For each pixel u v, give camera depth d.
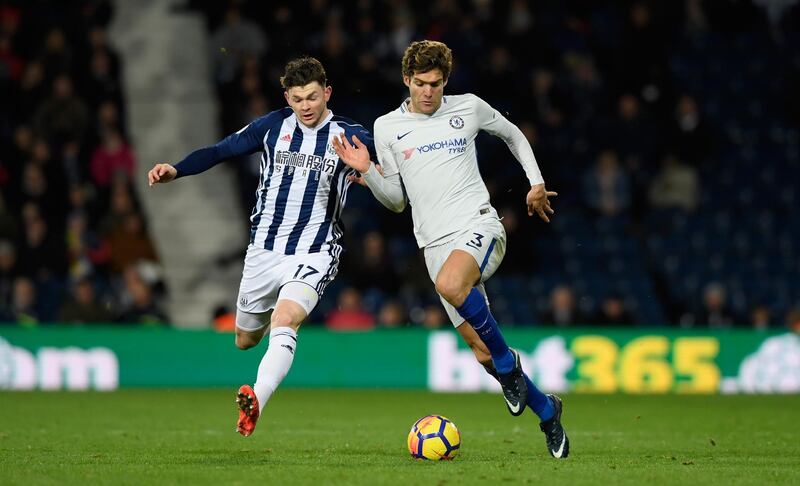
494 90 63.78
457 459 24.47
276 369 23.16
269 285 26.12
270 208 25.92
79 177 61.81
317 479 20.25
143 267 57.84
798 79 73.94
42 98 62.66
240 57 65.00
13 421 35.06
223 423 35.31
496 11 67.81
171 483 19.77
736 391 51.81
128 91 68.94
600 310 56.06
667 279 63.62
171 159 67.94
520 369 23.89
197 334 51.81
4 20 65.19
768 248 65.75
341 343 52.28
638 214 65.12
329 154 25.72
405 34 65.06
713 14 74.81
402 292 56.75
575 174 65.12
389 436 31.28
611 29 71.19
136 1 70.56
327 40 63.78
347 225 61.69
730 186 69.12
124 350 51.16
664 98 66.69
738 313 59.91
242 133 25.73
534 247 63.53
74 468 22.08
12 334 50.06
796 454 26.52
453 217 24.41
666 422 36.88
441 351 52.03
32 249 56.97
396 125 24.83
